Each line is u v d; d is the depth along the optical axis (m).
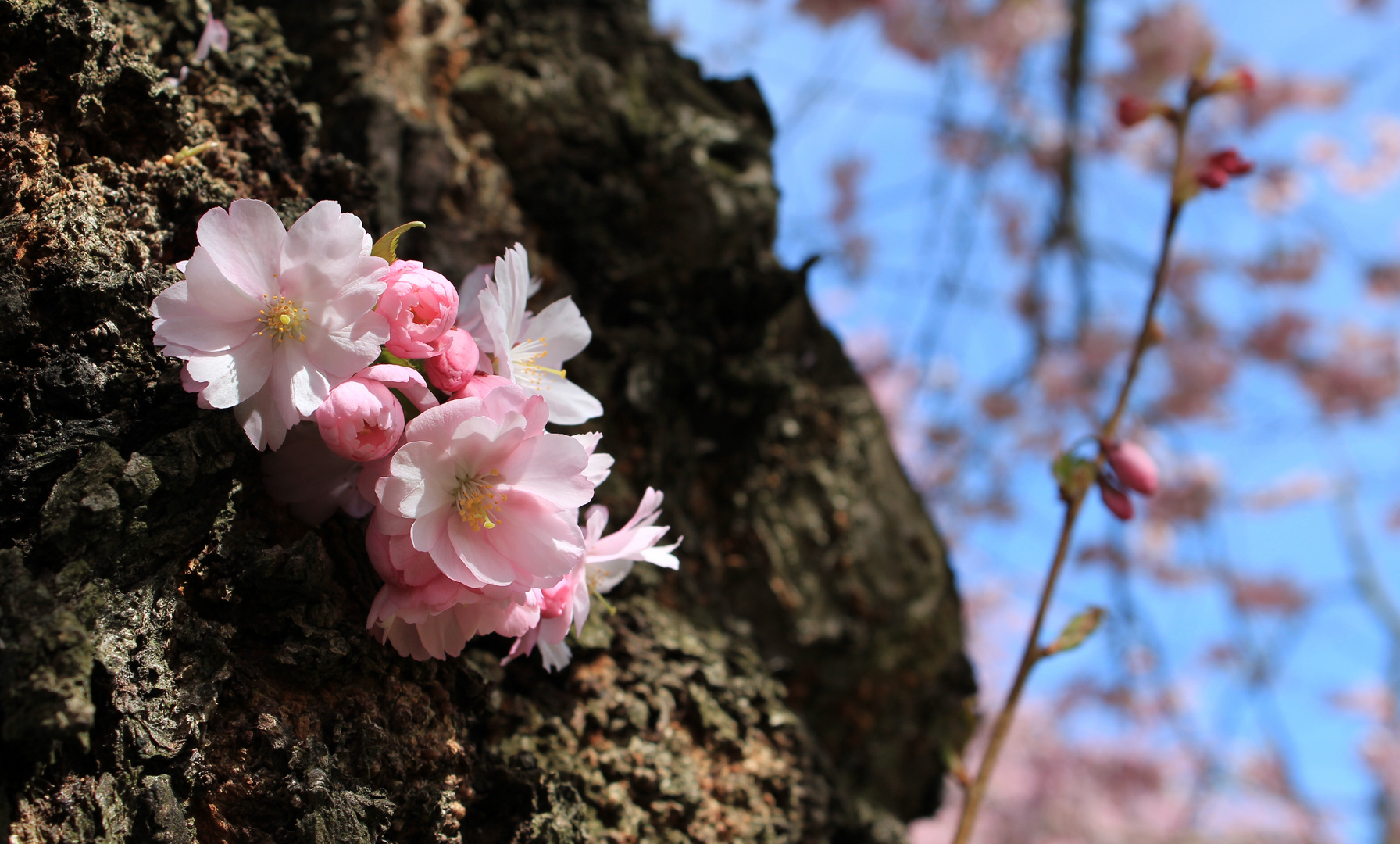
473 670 0.41
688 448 0.51
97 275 0.37
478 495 0.36
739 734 0.46
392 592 0.37
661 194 0.52
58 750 0.34
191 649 0.37
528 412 0.36
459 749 0.40
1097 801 1.57
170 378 0.37
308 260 0.36
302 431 0.38
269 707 0.37
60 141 0.39
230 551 0.38
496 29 0.52
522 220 0.50
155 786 0.35
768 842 0.45
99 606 0.35
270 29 0.46
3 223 0.37
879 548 0.55
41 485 0.36
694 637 0.48
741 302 0.52
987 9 1.34
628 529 0.40
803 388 0.55
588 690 0.44
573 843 0.41
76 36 0.39
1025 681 0.48
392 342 0.36
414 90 0.50
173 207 0.40
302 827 0.36
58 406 0.36
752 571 0.52
